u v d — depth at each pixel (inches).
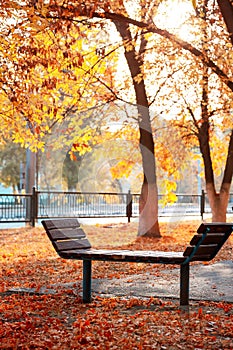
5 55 519.2
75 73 642.2
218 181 1652.3
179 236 789.2
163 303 322.7
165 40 647.8
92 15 494.0
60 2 489.1
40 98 572.7
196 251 302.4
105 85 712.4
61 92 748.6
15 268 488.1
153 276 426.0
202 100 812.6
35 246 687.7
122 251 337.4
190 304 320.2
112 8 525.0
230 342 239.9
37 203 967.6
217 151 985.5
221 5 435.8
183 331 256.5
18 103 554.9
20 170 1619.1
